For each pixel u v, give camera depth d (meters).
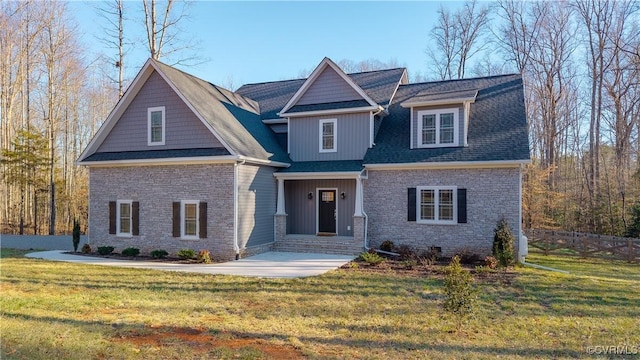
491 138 15.03
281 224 16.81
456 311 7.11
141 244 16.20
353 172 15.53
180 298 9.18
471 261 13.91
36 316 7.54
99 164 16.70
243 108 19.31
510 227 13.95
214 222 14.92
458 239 14.68
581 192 28.23
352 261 14.20
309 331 6.92
